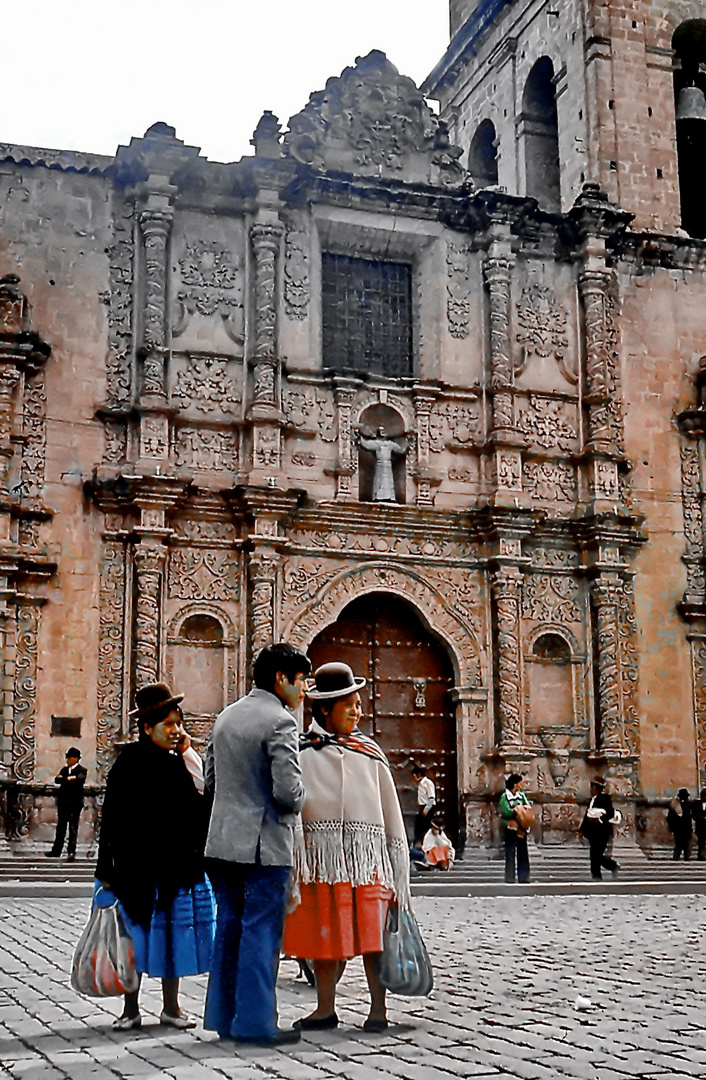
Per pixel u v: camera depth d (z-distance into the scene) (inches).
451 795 1099.9
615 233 1206.9
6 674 982.4
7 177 1066.1
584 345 1187.9
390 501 1109.7
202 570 1051.3
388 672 1108.5
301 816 319.3
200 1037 313.6
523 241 1192.2
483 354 1161.4
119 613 1019.9
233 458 1075.9
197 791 341.7
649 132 1259.8
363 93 1178.0
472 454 1143.6
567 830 1106.1
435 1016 338.3
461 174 1189.7
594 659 1140.5
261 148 1128.8
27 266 1055.0
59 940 525.7
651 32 1283.2
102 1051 294.4
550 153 1371.8
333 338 1159.0
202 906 337.4
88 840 981.8
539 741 1118.4
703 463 1204.5
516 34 1398.9
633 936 564.4
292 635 1064.8
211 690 1040.2
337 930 315.0
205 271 1095.6
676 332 1225.4
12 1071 270.4
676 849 1087.0
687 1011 347.9
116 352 1061.1
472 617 1117.7
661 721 1144.2
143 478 1017.5
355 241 1165.1
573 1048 291.1
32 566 997.2
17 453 1018.7
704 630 1170.0
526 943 530.3
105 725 1000.2
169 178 1085.1
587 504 1162.6
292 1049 292.4
